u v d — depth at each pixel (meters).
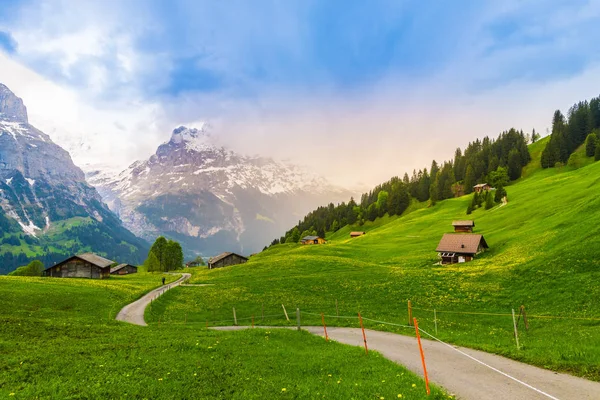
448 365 20.94
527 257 60.25
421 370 20.03
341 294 57.06
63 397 14.99
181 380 17.64
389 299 51.34
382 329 36.56
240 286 71.50
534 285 44.97
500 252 79.75
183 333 32.12
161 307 60.91
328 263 94.38
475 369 19.78
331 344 28.59
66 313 51.22
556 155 189.88
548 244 62.53
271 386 16.78
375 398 14.96
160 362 20.56
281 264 98.25
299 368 20.20
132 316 54.69
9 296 55.09
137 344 25.58
